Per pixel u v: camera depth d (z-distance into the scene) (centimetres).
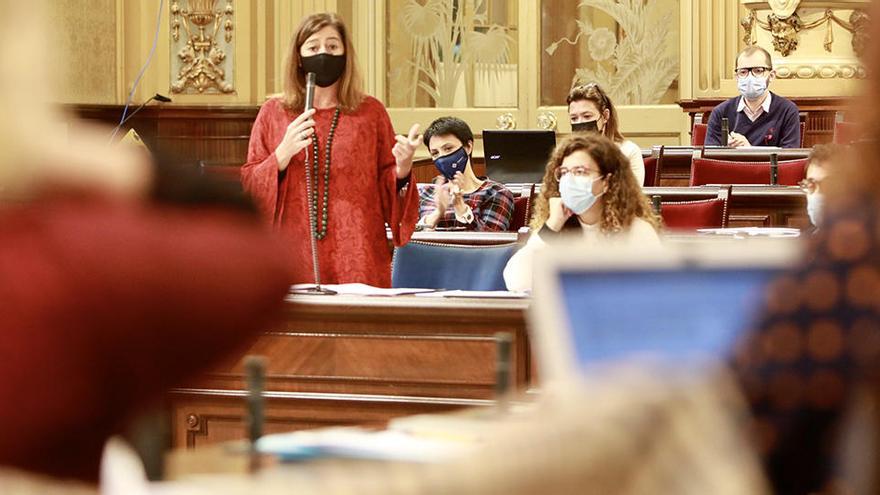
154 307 135
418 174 2362
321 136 973
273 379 746
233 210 142
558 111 2422
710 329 253
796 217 1429
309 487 133
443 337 726
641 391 132
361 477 133
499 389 390
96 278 133
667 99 2389
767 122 2053
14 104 136
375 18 2442
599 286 260
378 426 279
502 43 2444
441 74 2448
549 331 258
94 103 2247
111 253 134
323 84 973
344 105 984
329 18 973
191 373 138
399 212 977
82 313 133
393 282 967
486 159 1725
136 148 144
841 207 229
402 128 2447
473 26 2445
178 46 2344
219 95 2347
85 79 2227
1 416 132
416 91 2452
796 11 2181
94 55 2242
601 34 2411
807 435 222
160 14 2323
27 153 136
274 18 2358
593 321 258
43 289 132
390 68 2453
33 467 135
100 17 2253
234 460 252
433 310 722
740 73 2038
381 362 734
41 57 137
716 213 1212
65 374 133
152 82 2336
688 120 2367
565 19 2423
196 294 136
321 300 736
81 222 135
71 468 137
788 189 1429
